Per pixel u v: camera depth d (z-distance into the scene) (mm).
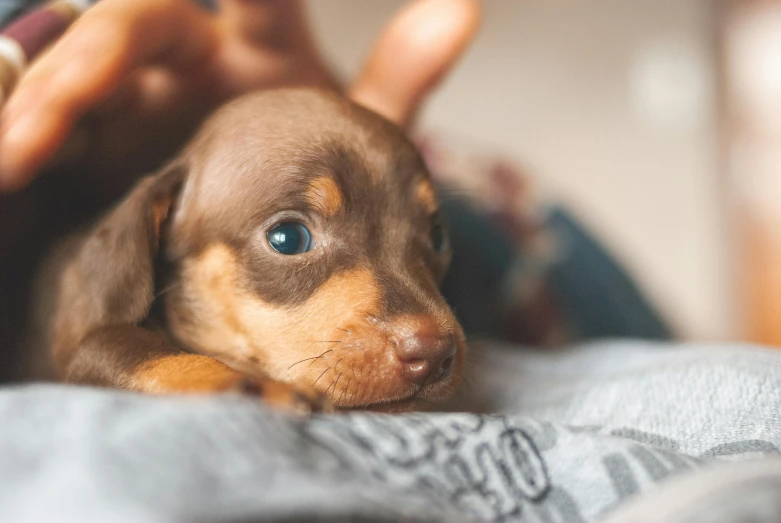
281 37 246
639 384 180
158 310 204
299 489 107
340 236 193
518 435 141
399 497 120
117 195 238
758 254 619
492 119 562
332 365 179
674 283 587
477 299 302
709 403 166
